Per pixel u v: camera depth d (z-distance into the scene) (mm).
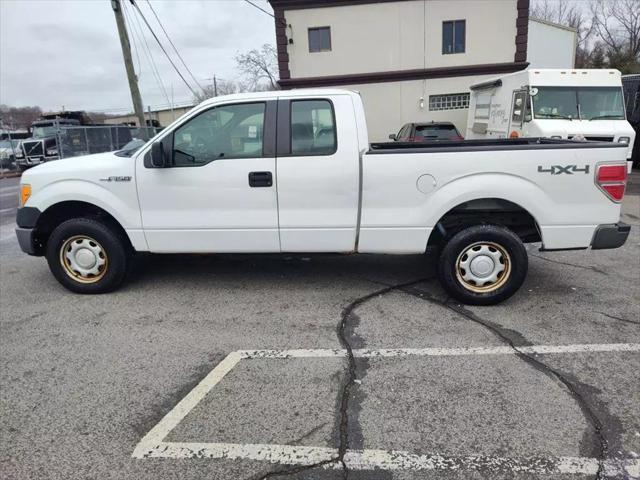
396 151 4199
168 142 4398
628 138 10453
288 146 4320
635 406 2881
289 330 4027
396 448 2568
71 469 2453
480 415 2828
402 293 4812
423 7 17234
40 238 4992
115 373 3387
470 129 15570
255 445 2607
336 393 3086
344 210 4359
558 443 2578
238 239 4535
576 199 4164
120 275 4859
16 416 2904
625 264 5664
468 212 4434
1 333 4074
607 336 3807
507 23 17125
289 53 18047
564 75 10938
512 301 4562
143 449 2594
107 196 4582
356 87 18203
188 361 3539
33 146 22562
